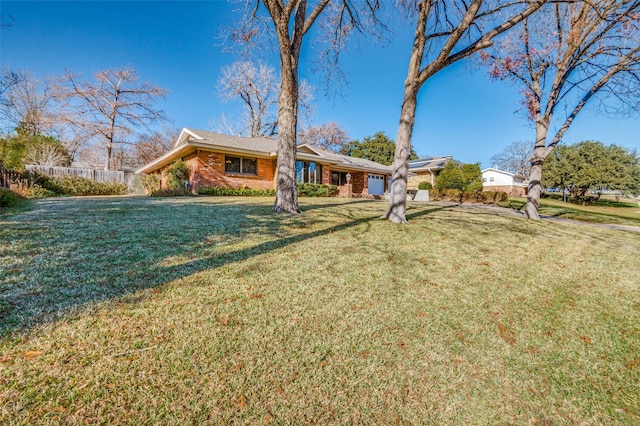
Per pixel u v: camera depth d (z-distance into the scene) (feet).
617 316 8.91
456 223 22.31
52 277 8.38
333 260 11.83
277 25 19.98
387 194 65.36
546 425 4.92
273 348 6.11
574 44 25.44
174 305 7.39
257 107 85.97
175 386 4.89
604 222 33.65
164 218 18.52
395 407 4.98
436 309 8.47
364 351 6.31
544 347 7.09
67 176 47.24
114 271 9.16
